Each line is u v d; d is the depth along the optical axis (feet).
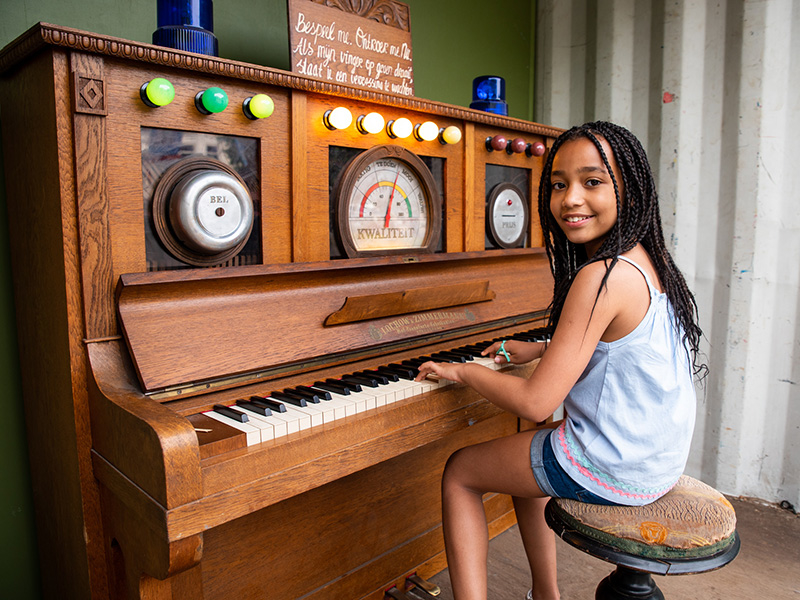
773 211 7.64
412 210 5.74
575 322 3.79
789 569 6.59
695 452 8.63
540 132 6.96
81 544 3.98
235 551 4.74
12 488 5.08
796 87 7.36
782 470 7.96
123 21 5.35
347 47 5.35
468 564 4.44
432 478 6.55
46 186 3.88
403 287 5.45
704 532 3.59
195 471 3.05
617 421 3.85
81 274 3.70
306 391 4.23
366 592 5.87
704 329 8.38
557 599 5.26
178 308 3.97
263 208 4.56
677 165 8.37
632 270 3.84
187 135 4.14
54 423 4.24
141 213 3.93
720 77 7.89
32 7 4.83
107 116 3.73
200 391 3.92
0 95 4.54
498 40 9.21
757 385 7.99
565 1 9.39
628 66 8.78
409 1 7.74
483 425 7.15
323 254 4.99
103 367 3.72
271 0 6.31
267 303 4.44
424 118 5.71
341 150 5.09
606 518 3.75
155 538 3.15
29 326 4.54
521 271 6.91
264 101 4.22
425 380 4.59
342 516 5.58
